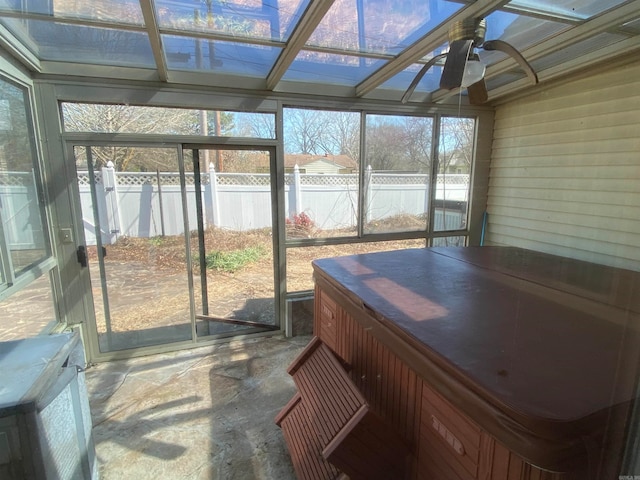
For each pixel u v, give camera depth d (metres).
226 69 3.07
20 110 2.60
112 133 2.99
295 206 3.69
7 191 2.36
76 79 2.84
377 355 1.85
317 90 3.52
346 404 1.70
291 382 2.90
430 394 1.43
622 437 0.81
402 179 4.05
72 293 3.07
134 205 3.17
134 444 2.21
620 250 2.46
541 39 2.67
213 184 3.45
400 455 1.62
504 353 1.34
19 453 1.29
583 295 2.00
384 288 2.17
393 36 2.46
